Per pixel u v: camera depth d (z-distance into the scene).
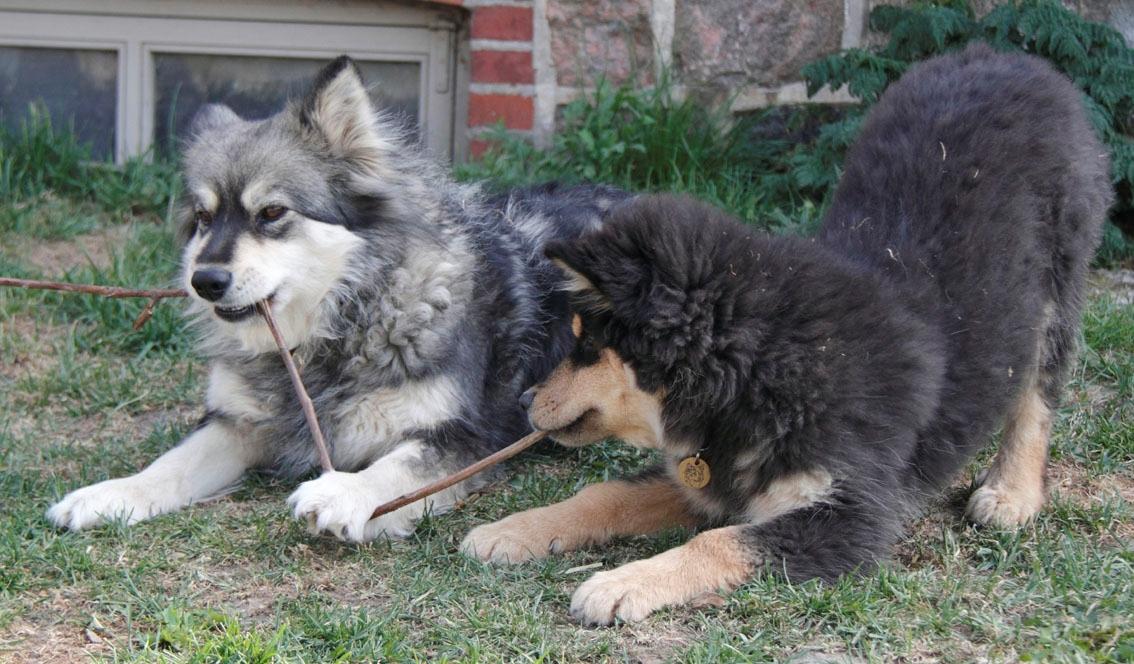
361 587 3.14
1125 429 4.05
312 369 3.87
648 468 3.59
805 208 5.77
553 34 6.34
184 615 2.87
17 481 3.79
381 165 3.86
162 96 6.85
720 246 3.08
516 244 4.37
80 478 3.87
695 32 6.34
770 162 6.33
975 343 3.32
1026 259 3.44
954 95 3.77
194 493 3.75
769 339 3.02
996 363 3.35
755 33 6.31
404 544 3.44
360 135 3.80
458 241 4.05
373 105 3.88
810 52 6.30
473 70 6.39
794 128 6.34
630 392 3.16
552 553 3.31
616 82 6.41
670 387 3.10
